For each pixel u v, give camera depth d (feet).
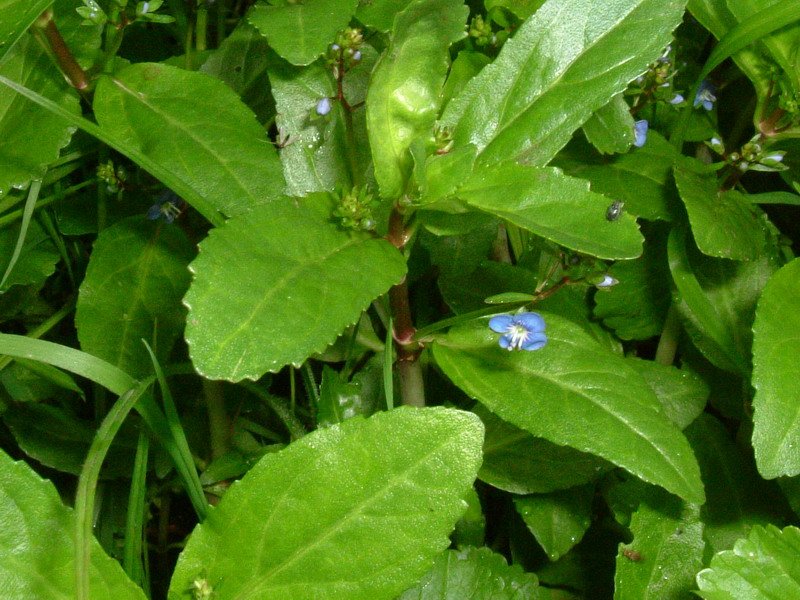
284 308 0.34
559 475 0.49
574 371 0.41
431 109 0.38
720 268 0.53
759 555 0.41
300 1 0.43
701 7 0.51
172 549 0.55
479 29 0.51
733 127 0.62
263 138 0.43
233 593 0.36
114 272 0.49
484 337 0.43
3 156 0.44
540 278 0.52
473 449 0.36
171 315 0.49
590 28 0.42
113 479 0.52
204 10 0.57
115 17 0.43
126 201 0.53
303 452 0.36
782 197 0.50
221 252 0.34
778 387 0.40
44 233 0.53
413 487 0.36
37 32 0.43
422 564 0.36
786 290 0.42
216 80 0.43
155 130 0.42
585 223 0.36
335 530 0.36
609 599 0.52
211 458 0.53
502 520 0.56
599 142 0.48
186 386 0.54
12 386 0.51
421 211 0.41
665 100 0.50
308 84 0.46
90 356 0.39
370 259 0.37
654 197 0.50
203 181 0.41
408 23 0.36
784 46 0.47
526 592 0.48
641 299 0.55
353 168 0.43
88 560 0.32
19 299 0.55
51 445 0.51
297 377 0.56
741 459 0.53
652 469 0.38
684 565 0.46
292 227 0.37
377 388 0.52
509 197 0.38
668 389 0.52
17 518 0.33
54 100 0.45
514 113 0.42
